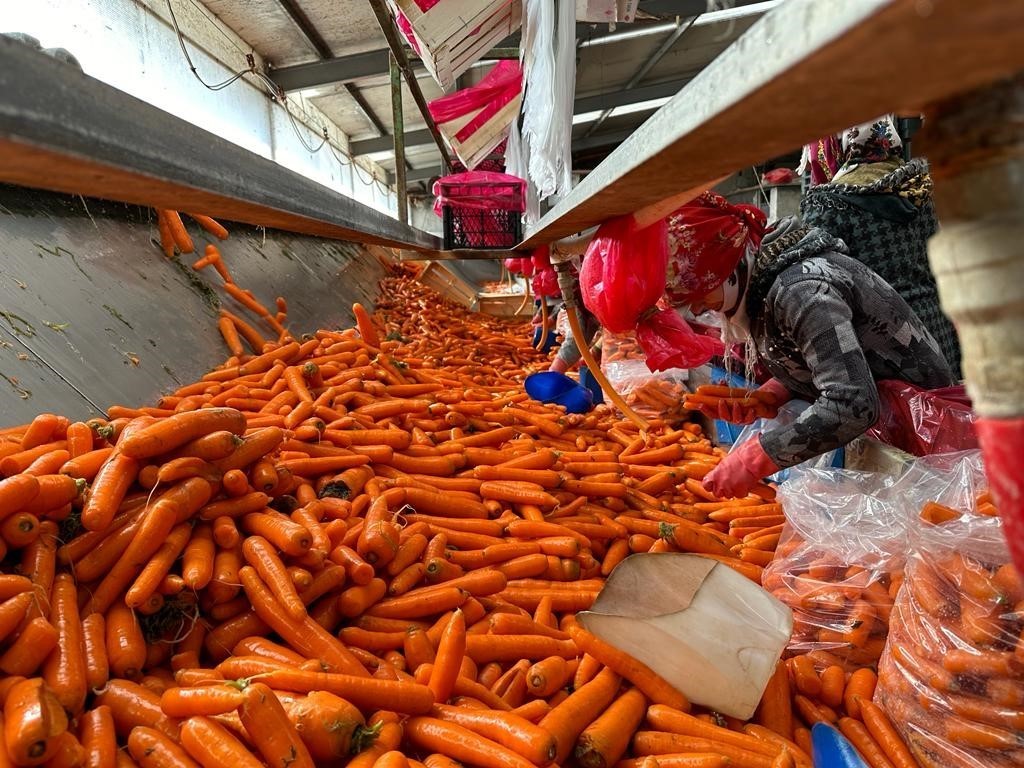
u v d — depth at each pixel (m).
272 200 1.26
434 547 2.25
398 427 3.48
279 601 1.73
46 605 1.51
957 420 2.25
